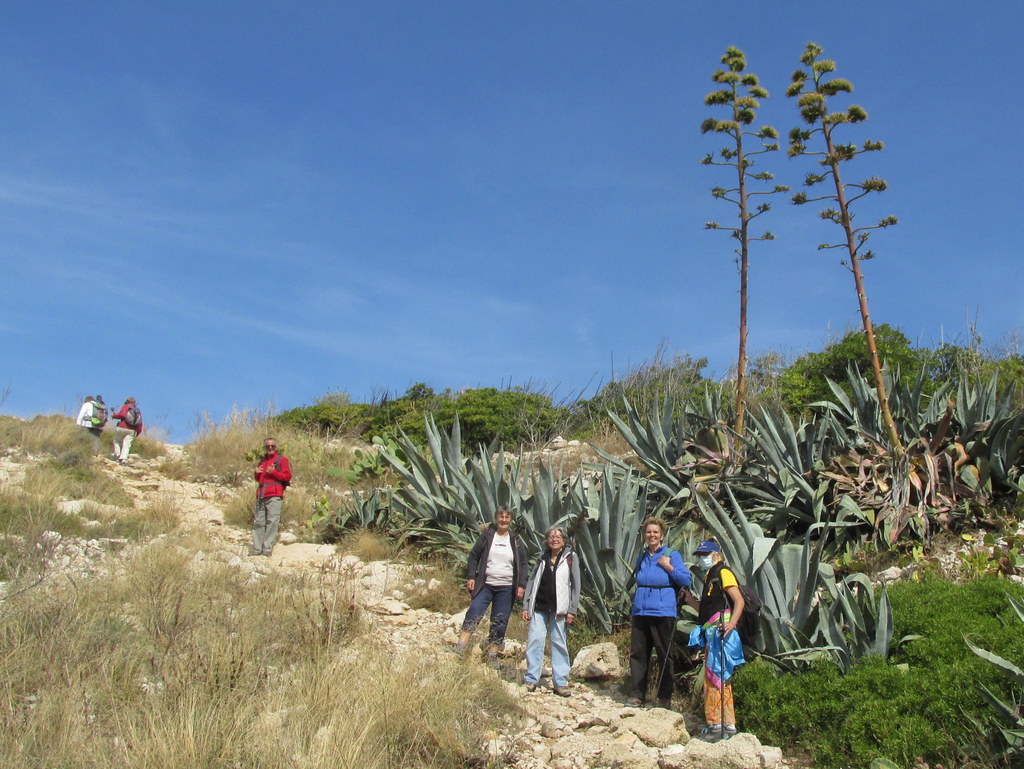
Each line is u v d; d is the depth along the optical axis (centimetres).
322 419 2320
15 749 488
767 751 570
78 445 1620
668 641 696
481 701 648
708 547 666
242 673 614
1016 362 1411
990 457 941
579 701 701
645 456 1138
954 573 802
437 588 970
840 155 905
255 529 1135
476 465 1127
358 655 672
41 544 929
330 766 498
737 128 1035
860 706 583
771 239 1045
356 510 1245
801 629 689
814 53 932
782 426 1066
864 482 935
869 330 942
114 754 500
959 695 560
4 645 630
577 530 873
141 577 820
